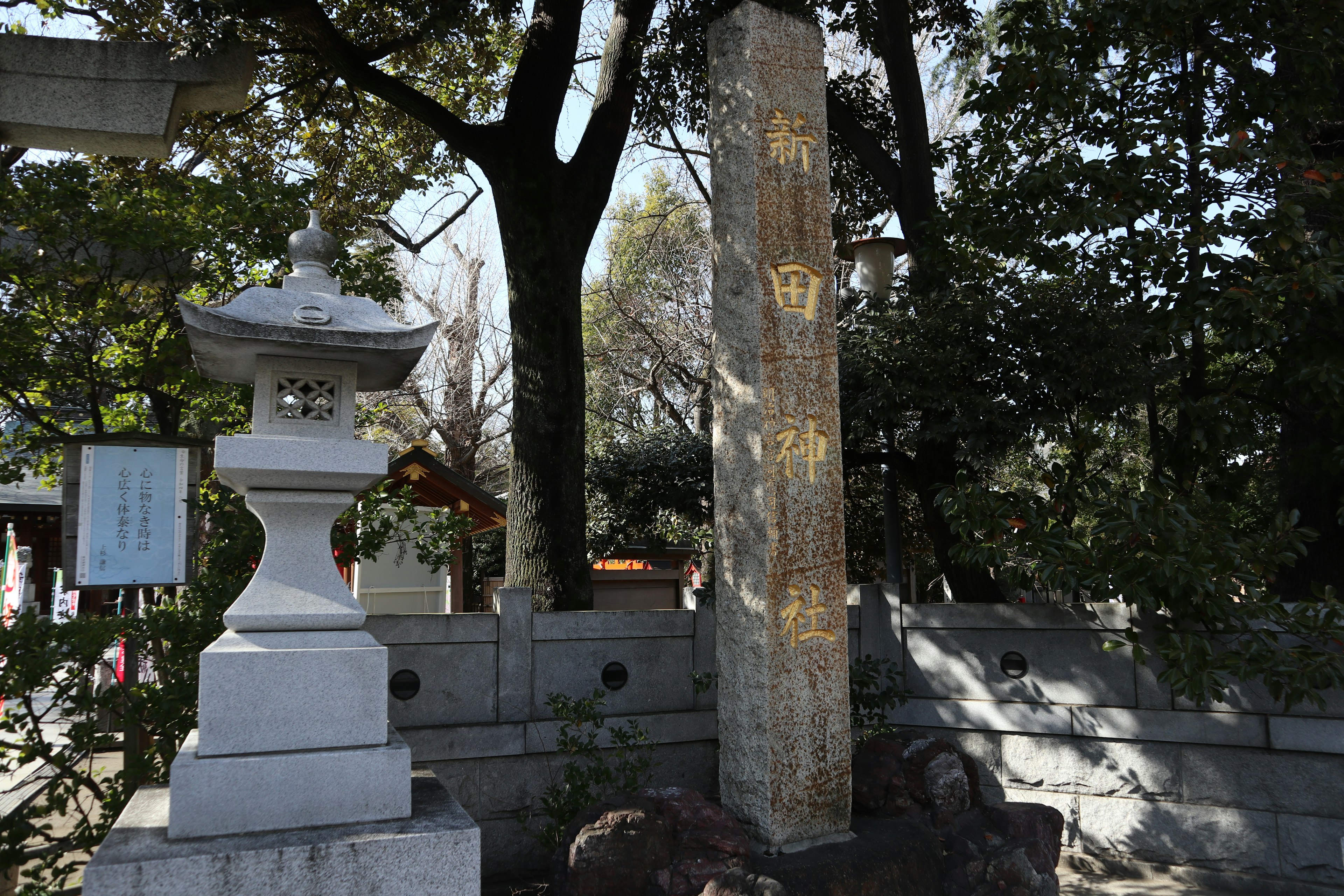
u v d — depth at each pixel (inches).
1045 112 247.3
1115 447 376.5
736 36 195.3
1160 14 230.5
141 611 248.5
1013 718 242.2
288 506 155.4
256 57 308.5
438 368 785.6
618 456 306.7
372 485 160.2
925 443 284.4
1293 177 225.5
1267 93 243.9
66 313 242.2
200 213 245.0
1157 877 221.9
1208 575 194.5
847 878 164.9
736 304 189.3
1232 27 239.8
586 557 285.4
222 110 283.7
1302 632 199.6
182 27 310.7
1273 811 214.4
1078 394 247.9
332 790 137.9
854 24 367.6
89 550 200.4
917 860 175.8
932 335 253.8
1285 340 223.9
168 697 180.4
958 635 253.1
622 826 162.4
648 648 239.1
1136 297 245.9
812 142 197.5
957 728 249.8
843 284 537.3
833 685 184.2
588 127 315.9
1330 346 213.8
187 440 211.0
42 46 249.3
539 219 293.7
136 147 266.5
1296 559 217.6
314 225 171.8
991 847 186.1
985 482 290.5
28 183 232.5
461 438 780.0
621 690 234.4
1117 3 233.1
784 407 184.9
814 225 195.0
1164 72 257.8
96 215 234.7
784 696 176.9
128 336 254.8
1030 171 250.7
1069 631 239.3
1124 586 202.5
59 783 180.5
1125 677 231.9
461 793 213.0
